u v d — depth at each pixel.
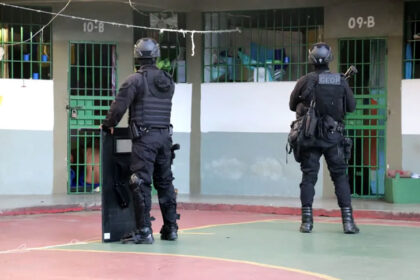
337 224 12.16
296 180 16.44
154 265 8.06
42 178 16.88
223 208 15.14
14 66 16.88
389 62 15.85
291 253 8.91
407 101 15.75
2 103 16.69
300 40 16.62
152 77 9.46
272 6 16.50
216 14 17.08
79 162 17.12
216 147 17.03
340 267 7.96
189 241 9.95
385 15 15.80
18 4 16.34
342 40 16.23
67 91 16.88
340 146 10.74
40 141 16.84
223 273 7.60
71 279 7.33
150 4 16.31
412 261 8.38
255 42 16.95
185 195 16.73
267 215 14.38
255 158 16.77
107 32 16.95
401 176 15.22
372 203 15.04
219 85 17.02
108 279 7.33
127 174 9.95
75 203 15.05
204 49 17.22
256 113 16.77
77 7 16.61
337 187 10.88
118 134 9.88
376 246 9.52
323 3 16.25
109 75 17.06
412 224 12.57
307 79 10.56
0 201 15.28
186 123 17.22
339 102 10.57
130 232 9.91
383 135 16.02
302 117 10.62
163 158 9.73
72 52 16.92
